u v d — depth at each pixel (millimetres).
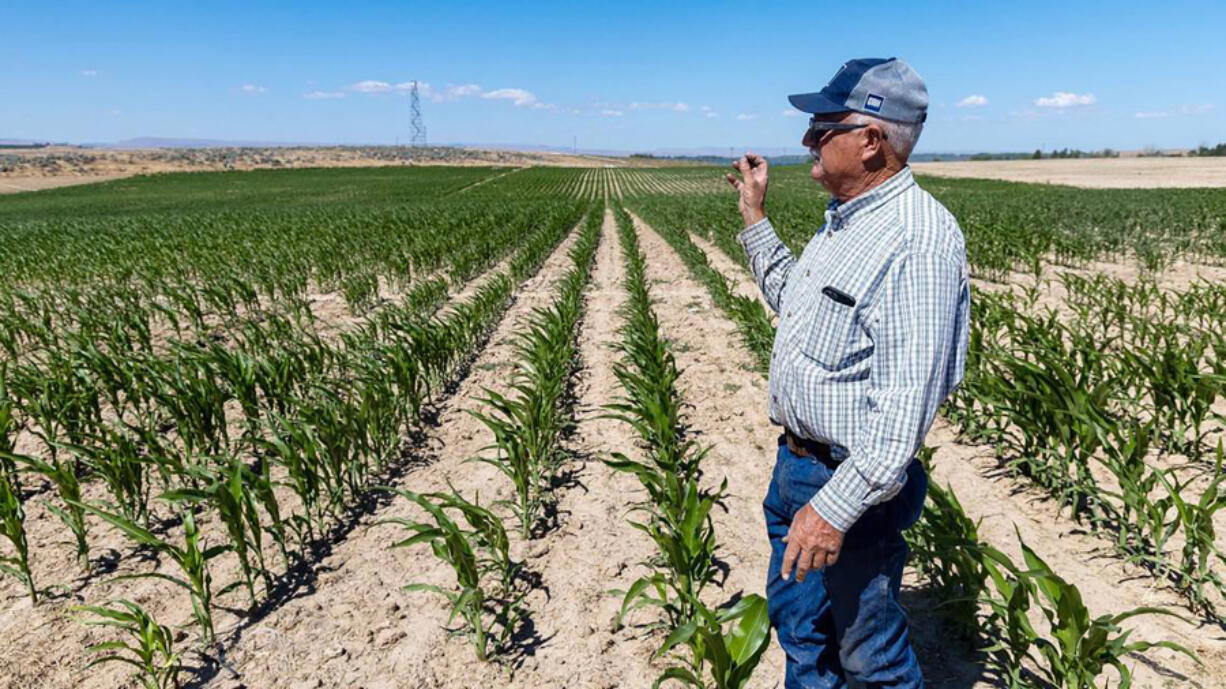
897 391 1754
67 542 3906
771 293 2580
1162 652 2916
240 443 4844
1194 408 4742
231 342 8781
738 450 5191
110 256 14672
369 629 3225
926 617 3166
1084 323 8258
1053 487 4273
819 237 2064
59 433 5516
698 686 2420
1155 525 3322
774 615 2361
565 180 92750
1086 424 3812
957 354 1819
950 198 33125
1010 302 7559
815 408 1918
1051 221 19172
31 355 7922
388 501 4461
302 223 22516
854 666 2164
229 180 94750
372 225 21562
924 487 2111
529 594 3482
